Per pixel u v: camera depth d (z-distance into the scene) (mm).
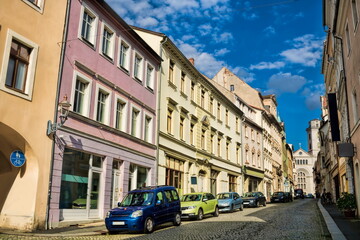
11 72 12453
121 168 18469
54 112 13961
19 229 12500
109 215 12727
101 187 16688
